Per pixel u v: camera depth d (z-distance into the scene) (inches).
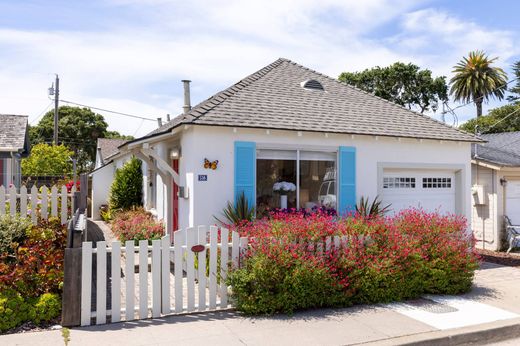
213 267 240.8
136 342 192.1
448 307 256.8
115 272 219.8
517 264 412.5
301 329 213.8
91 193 880.9
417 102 1523.1
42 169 1042.1
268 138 352.2
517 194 518.0
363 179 390.0
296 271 236.4
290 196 360.5
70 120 1695.4
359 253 261.6
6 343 187.6
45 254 243.1
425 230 292.8
